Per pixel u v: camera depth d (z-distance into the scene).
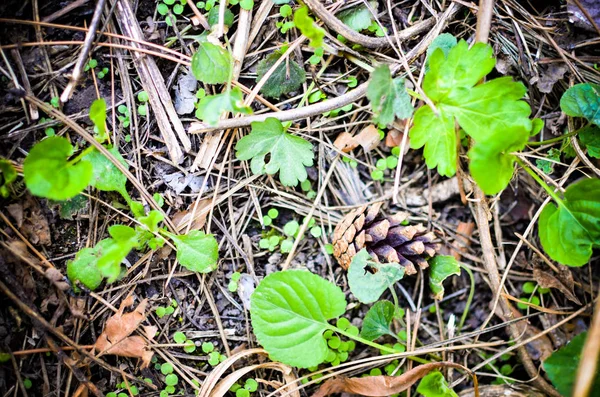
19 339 0.36
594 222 0.35
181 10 0.37
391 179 0.40
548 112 0.39
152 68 0.37
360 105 0.39
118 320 0.37
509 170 0.35
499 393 0.38
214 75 0.36
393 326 0.40
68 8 0.37
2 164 0.34
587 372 0.31
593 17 0.38
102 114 0.35
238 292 0.38
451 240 0.40
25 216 0.36
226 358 0.37
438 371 0.37
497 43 0.38
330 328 0.37
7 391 0.35
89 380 0.36
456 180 0.40
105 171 0.36
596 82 0.38
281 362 0.37
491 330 0.39
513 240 0.40
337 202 0.40
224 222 0.38
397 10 0.38
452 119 0.36
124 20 0.37
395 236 0.37
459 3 0.38
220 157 0.38
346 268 0.38
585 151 0.38
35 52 0.37
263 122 0.37
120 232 0.36
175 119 0.37
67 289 0.36
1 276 0.35
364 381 0.37
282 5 0.38
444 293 0.40
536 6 0.39
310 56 0.38
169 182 0.38
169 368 0.37
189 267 0.37
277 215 0.39
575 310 0.40
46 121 0.37
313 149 0.39
